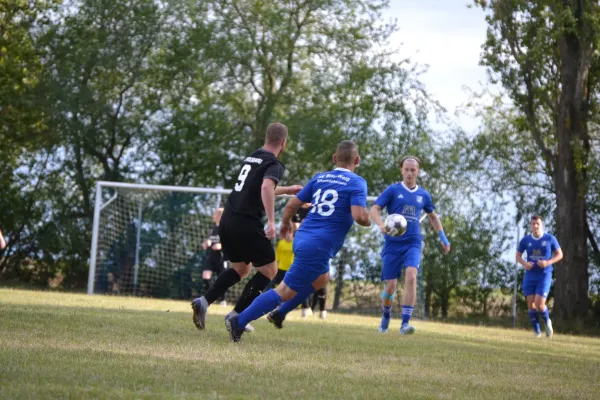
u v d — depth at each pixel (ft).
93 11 146.61
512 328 116.57
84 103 145.07
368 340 45.27
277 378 24.99
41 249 146.61
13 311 44.47
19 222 146.20
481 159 156.04
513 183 153.48
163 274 126.31
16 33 142.00
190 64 147.95
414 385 25.99
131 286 124.47
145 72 151.12
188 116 153.28
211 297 38.91
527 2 123.34
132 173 155.53
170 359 27.86
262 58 152.15
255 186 37.76
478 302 144.05
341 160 38.09
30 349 27.58
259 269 38.93
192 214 127.95
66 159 151.02
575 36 123.13
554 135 133.69
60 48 146.72
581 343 69.92
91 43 144.56
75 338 32.24
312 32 157.79
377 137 157.48
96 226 117.91
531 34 123.24
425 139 158.20
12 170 148.46
